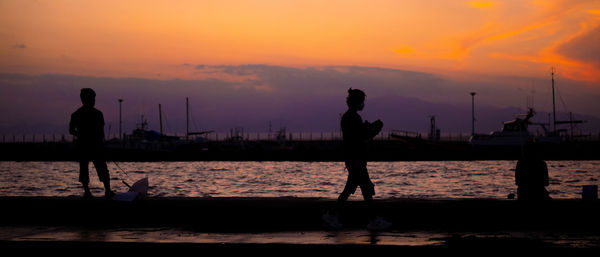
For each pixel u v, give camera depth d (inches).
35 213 372.2
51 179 1370.6
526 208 355.3
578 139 3575.3
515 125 2773.1
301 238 309.9
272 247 284.7
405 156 2423.7
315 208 362.0
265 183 1217.4
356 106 323.0
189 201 381.1
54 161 2486.5
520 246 289.0
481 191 979.3
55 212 371.9
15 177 1453.0
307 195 929.5
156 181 1291.8
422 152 2436.0
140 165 2220.7
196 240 304.3
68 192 1003.9
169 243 287.3
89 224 366.9
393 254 279.1
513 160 2420.0
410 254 278.4
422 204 366.0
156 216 370.6
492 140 2751.0
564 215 351.9
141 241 297.0
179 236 319.3
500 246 289.1
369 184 327.0
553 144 2625.5
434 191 982.4
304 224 359.9
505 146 2738.7
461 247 283.1
